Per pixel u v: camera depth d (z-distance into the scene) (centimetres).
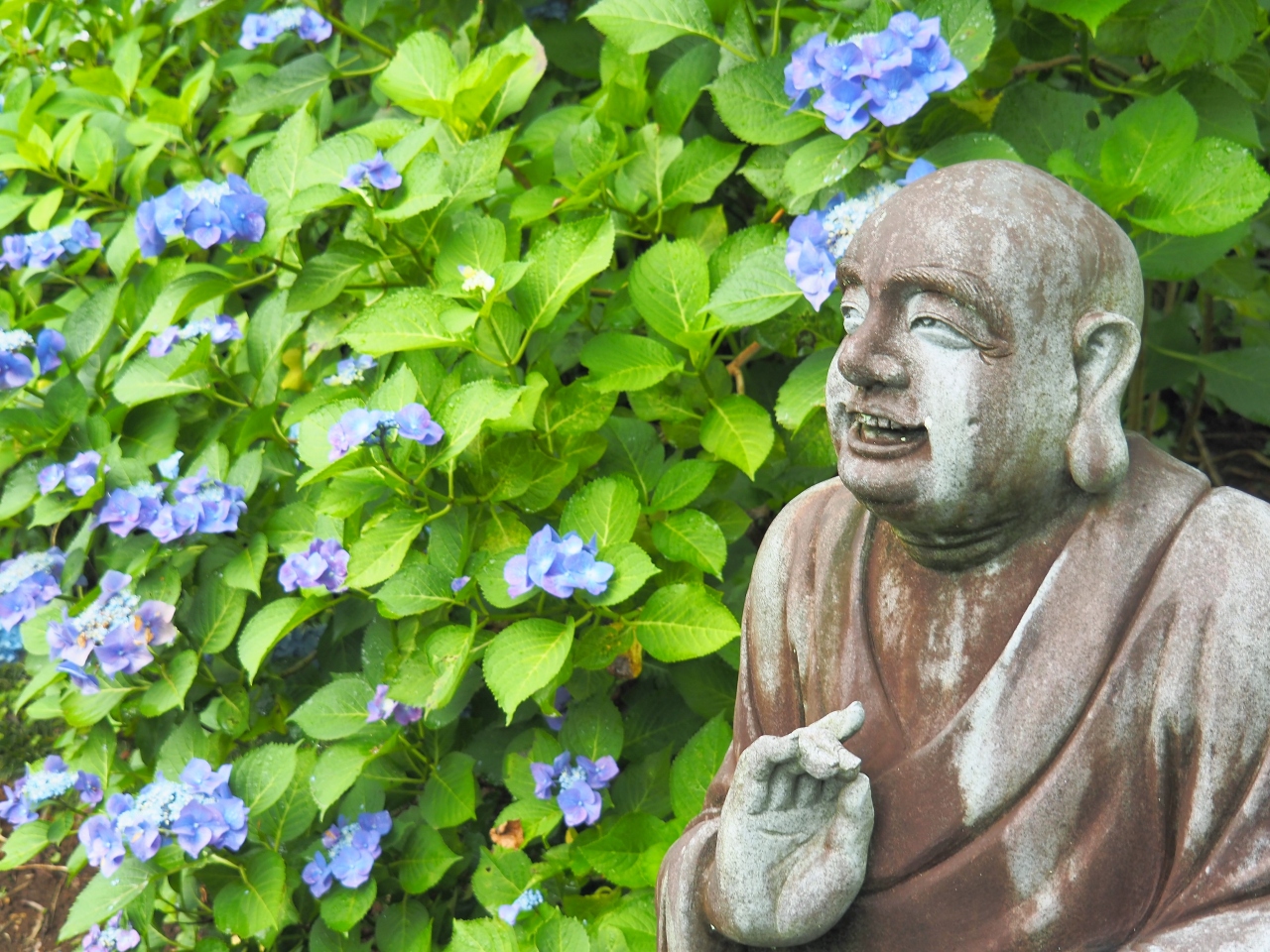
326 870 241
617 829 216
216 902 237
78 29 358
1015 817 124
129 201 324
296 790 249
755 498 263
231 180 254
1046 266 118
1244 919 117
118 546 272
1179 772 121
